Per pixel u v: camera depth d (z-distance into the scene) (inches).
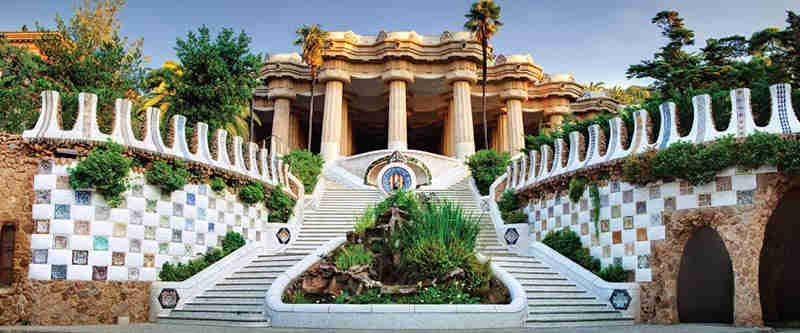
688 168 705.0
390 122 1840.6
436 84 1948.8
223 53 1168.8
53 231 708.7
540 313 688.4
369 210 916.0
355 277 708.7
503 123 2121.1
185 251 820.6
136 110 1175.6
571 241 858.1
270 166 1052.5
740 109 696.4
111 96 997.8
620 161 788.0
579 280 796.0
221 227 887.1
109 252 733.3
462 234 786.8
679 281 826.8
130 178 762.8
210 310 730.8
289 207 1035.9
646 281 739.4
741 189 676.1
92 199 730.2
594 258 821.9
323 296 711.7
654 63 1294.3
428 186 1428.4
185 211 827.4
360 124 2418.8
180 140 840.3
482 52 1862.7
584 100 2124.8
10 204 704.4
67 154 729.6
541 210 970.1
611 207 800.3
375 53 1879.9
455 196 1315.2
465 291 703.7
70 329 614.2
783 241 821.2
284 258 880.9
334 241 823.7
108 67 1169.4
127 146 758.5
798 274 849.5
